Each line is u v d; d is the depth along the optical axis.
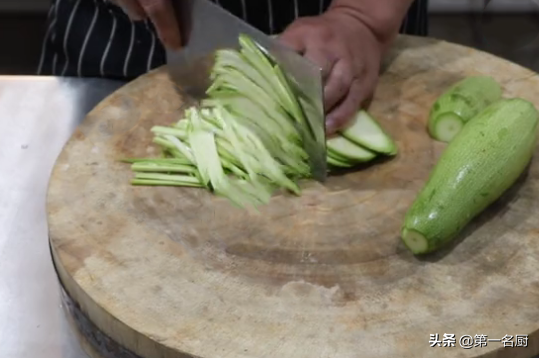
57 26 1.32
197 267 0.84
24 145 1.13
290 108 0.98
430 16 2.01
